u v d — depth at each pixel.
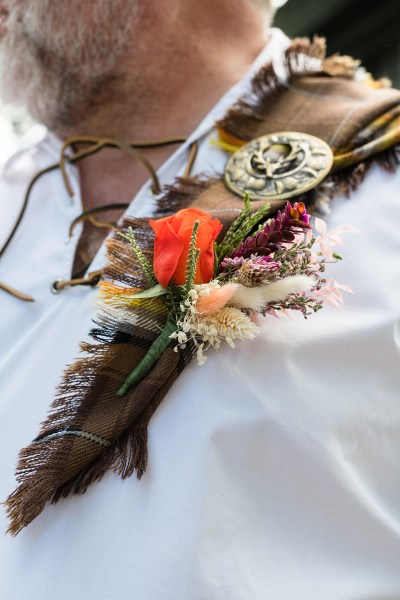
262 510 0.66
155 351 0.71
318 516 0.66
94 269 0.88
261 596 0.61
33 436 0.76
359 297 0.74
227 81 1.06
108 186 1.06
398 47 3.82
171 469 0.66
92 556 0.64
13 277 0.94
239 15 1.07
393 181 0.83
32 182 1.07
